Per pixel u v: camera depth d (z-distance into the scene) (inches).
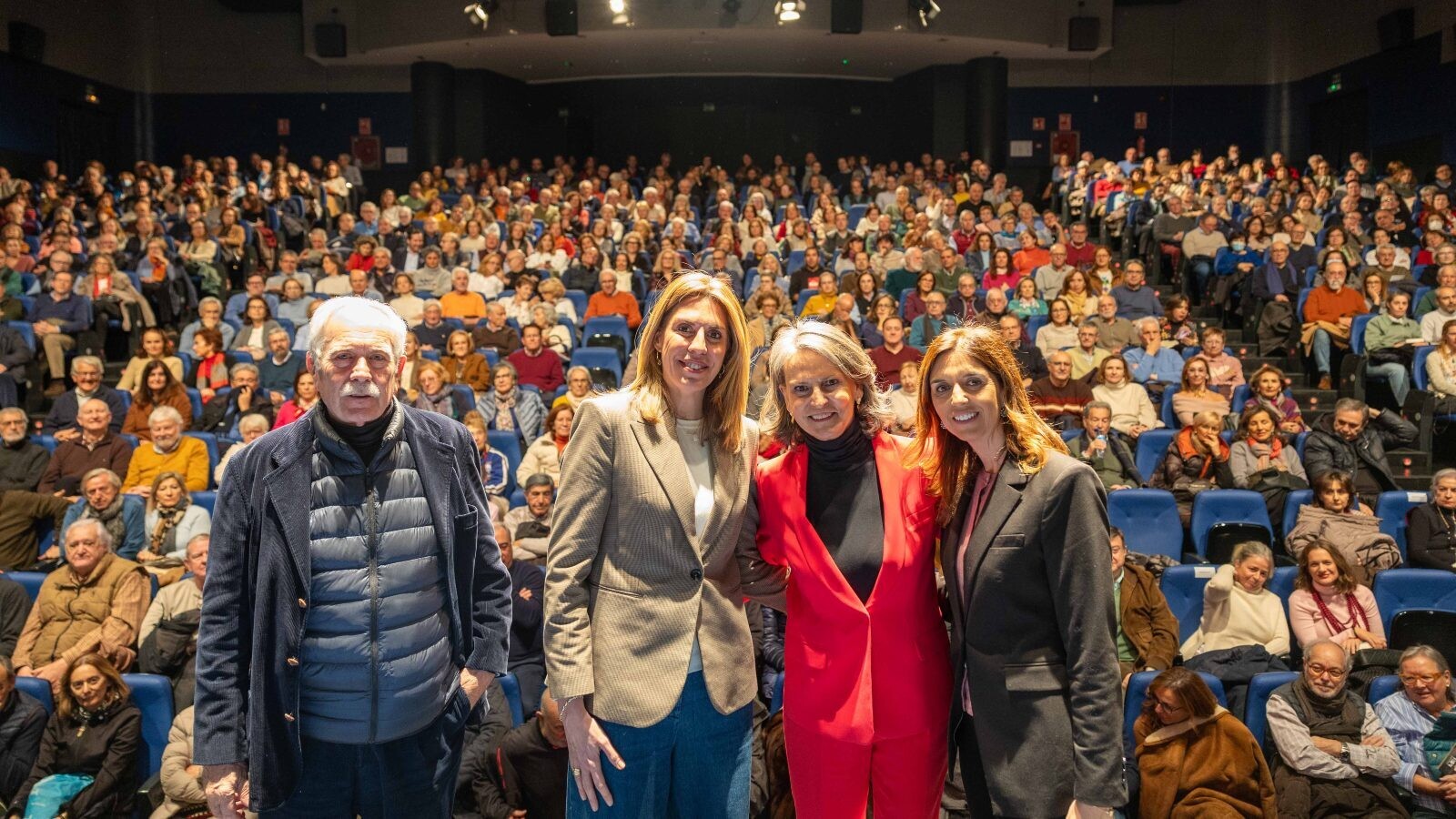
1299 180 542.9
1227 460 242.1
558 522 82.5
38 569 211.3
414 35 612.1
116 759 147.9
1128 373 280.4
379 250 400.5
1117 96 679.1
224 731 78.6
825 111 722.8
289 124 689.0
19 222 441.7
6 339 311.4
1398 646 173.8
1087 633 77.7
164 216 475.2
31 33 557.3
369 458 82.7
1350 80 604.1
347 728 81.2
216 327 332.8
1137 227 472.4
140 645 170.9
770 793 142.4
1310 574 180.1
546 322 331.6
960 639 83.3
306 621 80.0
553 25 584.7
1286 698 150.2
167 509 212.1
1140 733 143.4
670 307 84.6
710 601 84.0
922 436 86.1
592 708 80.7
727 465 85.7
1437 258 354.6
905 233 448.1
